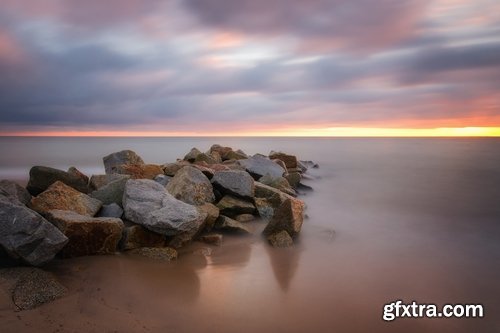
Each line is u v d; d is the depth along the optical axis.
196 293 8.33
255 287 8.85
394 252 12.00
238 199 14.62
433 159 47.09
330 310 7.90
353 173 33.66
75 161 51.72
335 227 15.03
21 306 6.88
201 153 22.78
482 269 10.61
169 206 10.94
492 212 18.22
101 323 6.77
